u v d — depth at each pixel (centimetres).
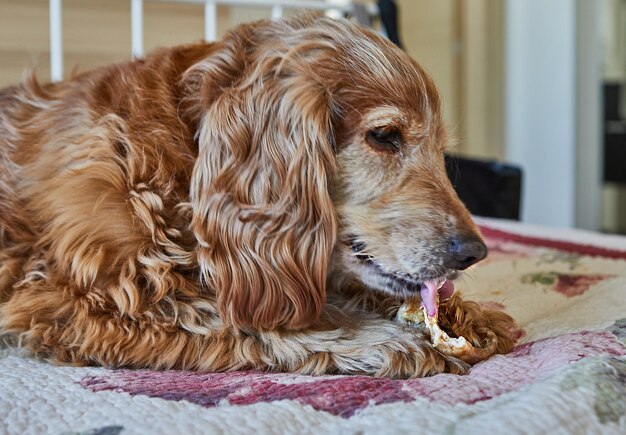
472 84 468
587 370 86
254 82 117
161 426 77
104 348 108
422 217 115
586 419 76
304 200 113
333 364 109
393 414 79
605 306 136
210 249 112
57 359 110
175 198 119
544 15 439
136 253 114
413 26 470
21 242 121
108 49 288
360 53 120
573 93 432
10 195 125
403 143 120
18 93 140
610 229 449
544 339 118
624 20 425
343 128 118
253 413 80
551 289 157
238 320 111
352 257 120
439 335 110
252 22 133
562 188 443
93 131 122
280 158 114
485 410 79
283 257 112
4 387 94
